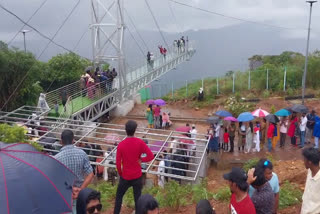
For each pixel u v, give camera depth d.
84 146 15.14
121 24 25.80
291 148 18.72
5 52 21.45
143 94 33.28
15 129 9.00
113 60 26.66
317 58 29.80
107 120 25.81
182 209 7.57
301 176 9.24
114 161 13.55
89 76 23.19
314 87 29.05
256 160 11.98
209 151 17.73
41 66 27.45
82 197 3.85
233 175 4.00
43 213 3.27
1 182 3.24
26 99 22.67
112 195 8.80
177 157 14.16
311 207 4.48
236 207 4.00
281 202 7.12
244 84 29.73
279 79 29.31
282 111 18.48
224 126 19.28
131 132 6.00
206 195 8.17
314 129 17.89
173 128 23.98
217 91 29.48
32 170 3.49
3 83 21.52
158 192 8.27
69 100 20.39
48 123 18.03
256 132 18.20
